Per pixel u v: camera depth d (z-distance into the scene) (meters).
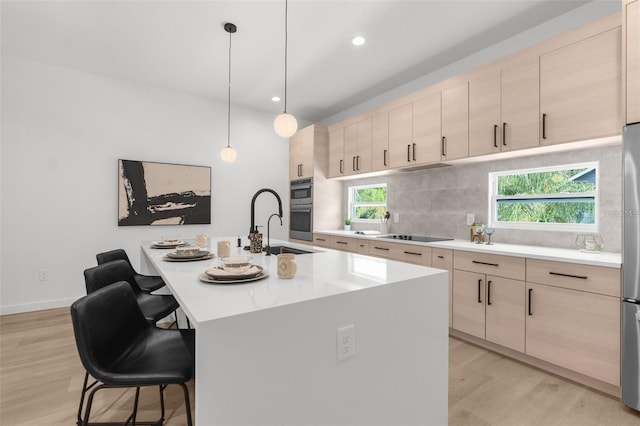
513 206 3.01
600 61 2.05
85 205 3.67
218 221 4.56
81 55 3.28
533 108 2.41
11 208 3.32
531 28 2.74
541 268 2.20
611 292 1.87
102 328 1.18
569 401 1.86
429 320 1.45
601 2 2.35
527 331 2.27
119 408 1.79
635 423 1.67
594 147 2.39
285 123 2.30
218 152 4.55
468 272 2.67
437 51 3.14
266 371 0.96
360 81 3.84
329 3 2.43
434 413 1.46
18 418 1.70
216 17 2.61
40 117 3.43
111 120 3.80
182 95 4.27
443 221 3.55
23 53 3.25
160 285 2.52
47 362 2.32
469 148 2.87
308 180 4.78
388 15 2.57
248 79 3.82
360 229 4.75
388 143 3.71
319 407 1.07
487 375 2.16
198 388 0.84
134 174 3.91
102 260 2.29
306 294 1.12
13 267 3.34
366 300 1.21
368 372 1.21
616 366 1.85
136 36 2.90
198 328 0.84
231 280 1.32
